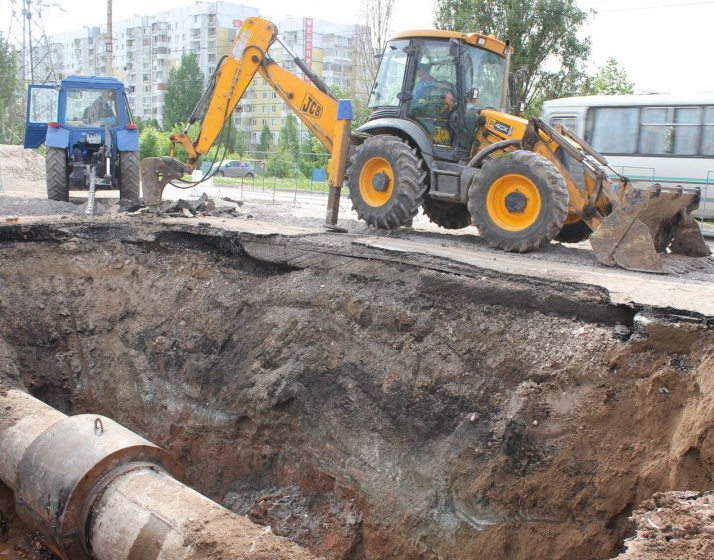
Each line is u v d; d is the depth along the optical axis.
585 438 5.10
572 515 4.99
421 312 6.58
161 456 5.29
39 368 8.34
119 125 13.04
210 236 8.73
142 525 4.53
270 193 21.16
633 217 7.28
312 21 59.72
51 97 14.69
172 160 10.78
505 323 6.06
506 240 8.10
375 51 28.33
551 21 22.39
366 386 6.60
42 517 5.07
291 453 7.00
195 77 56.78
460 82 8.96
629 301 5.41
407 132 9.08
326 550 6.20
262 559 4.03
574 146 8.35
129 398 8.34
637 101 15.23
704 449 4.27
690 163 14.70
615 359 5.19
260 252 8.20
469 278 6.46
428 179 9.20
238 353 7.67
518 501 5.26
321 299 7.32
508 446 5.44
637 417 4.93
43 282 8.90
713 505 3.81
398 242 8.12
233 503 7.08
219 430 7.54
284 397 6.98
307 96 9.98
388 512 6.01
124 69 74.19
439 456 5.89
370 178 9.30
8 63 41.88
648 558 3.33
